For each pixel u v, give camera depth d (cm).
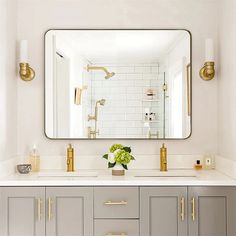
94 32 350
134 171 336
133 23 351
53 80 350
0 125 305
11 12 334
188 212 290
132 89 351
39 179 297
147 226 290
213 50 346
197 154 351
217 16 349
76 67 350
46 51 350
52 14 351
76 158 349
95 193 290
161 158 336
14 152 341
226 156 324
